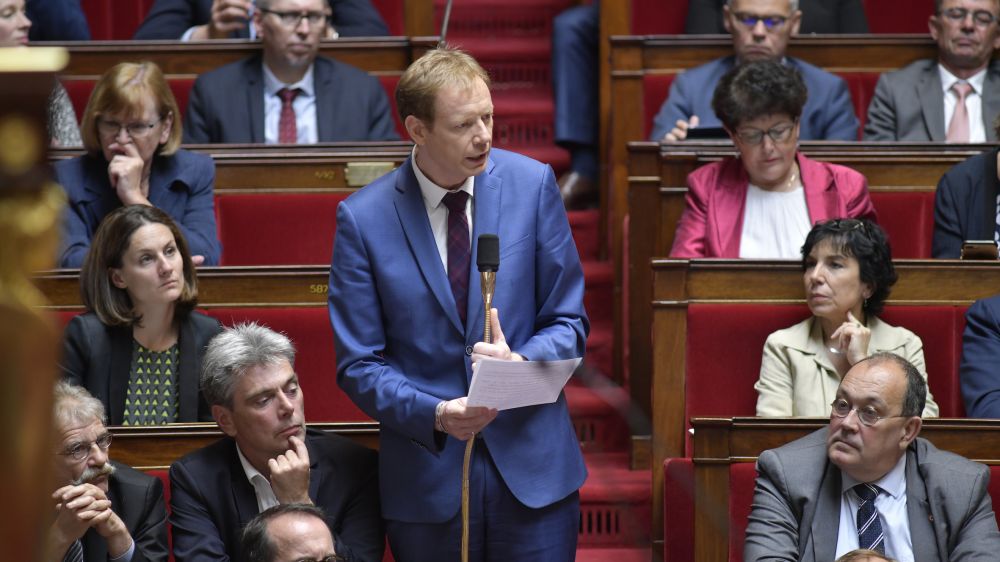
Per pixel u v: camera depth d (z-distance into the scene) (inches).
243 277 399.2
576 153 700.7
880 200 491.8
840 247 372.2
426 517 282.7
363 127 554.3
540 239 292.5
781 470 319.6
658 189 501.0
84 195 443.2
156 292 354.3
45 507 58.1
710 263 395.2
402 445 287.4
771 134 437.1
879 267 373.4
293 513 265.1
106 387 354.0
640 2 671.1
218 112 547.2
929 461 316.2
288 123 549.0
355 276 286.7
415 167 290.0
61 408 287.0
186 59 579.2
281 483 288.5
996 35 560.4
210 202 462.0
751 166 445.1
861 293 375.9
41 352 58.0
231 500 303.1
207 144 513.3
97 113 441.7
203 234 450.0
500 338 261.0
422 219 288.0
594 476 466.0
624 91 594.9
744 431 341.1
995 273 396.2
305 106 552.7
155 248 354.3
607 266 623.5
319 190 493.0
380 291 286.7
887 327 383.2
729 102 441.4
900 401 307.4
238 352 300.4
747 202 449.4
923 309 395.5
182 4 640.4
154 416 356.2
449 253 288.2
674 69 595.5
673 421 396.8
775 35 557.9
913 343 380.2
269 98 552.1
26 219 57.9
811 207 442.9
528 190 293.1
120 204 446.6
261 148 499.8
